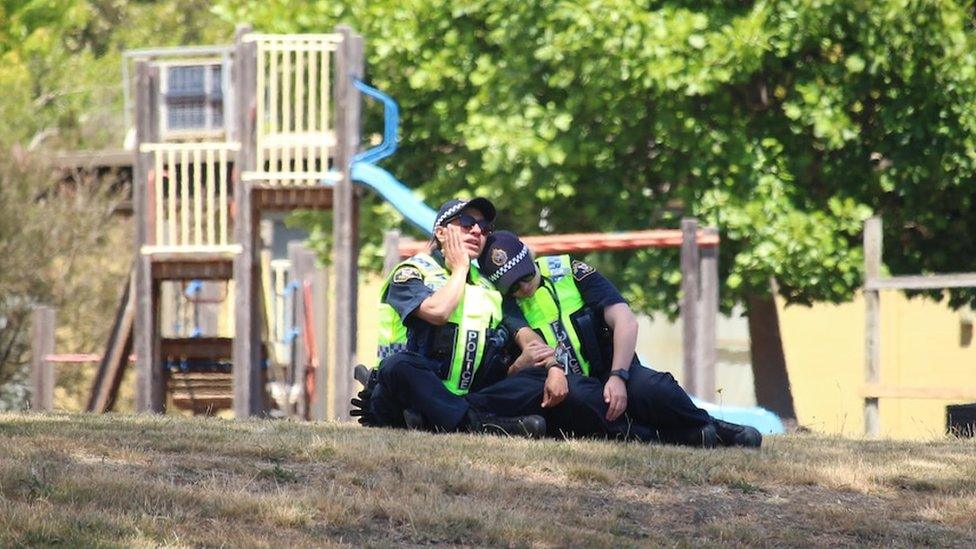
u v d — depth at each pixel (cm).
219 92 6531
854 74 5316
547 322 2675
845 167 5503
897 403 8869
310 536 1734
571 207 5647
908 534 1947
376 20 5797
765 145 5406
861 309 8800
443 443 2361
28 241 7719
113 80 11031
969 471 2352
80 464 2038
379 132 6062
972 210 5650
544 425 2564
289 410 6112
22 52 10256
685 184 5419
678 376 8556
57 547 1580
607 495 2072
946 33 5256
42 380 5884
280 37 5116
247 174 5112
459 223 2655
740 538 1878
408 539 1772
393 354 2702
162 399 5825
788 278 5362
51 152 8200
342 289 5034
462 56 5684
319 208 5209
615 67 5153
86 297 8056
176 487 1895
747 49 5106
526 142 5325
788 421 5644
